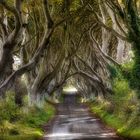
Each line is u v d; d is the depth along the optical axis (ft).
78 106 289.33
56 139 103.76
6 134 91.56
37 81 180.55
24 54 158.81
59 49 206.69
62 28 180.75
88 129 133.08
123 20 116.78
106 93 218.59
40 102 186.80
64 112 230.68
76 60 263.29
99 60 246.06
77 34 203.51
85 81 339.98
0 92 93.61
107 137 107.55
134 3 116.57
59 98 372.38
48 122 158.10
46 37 102.83
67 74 247.29
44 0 101.91
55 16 130.21
